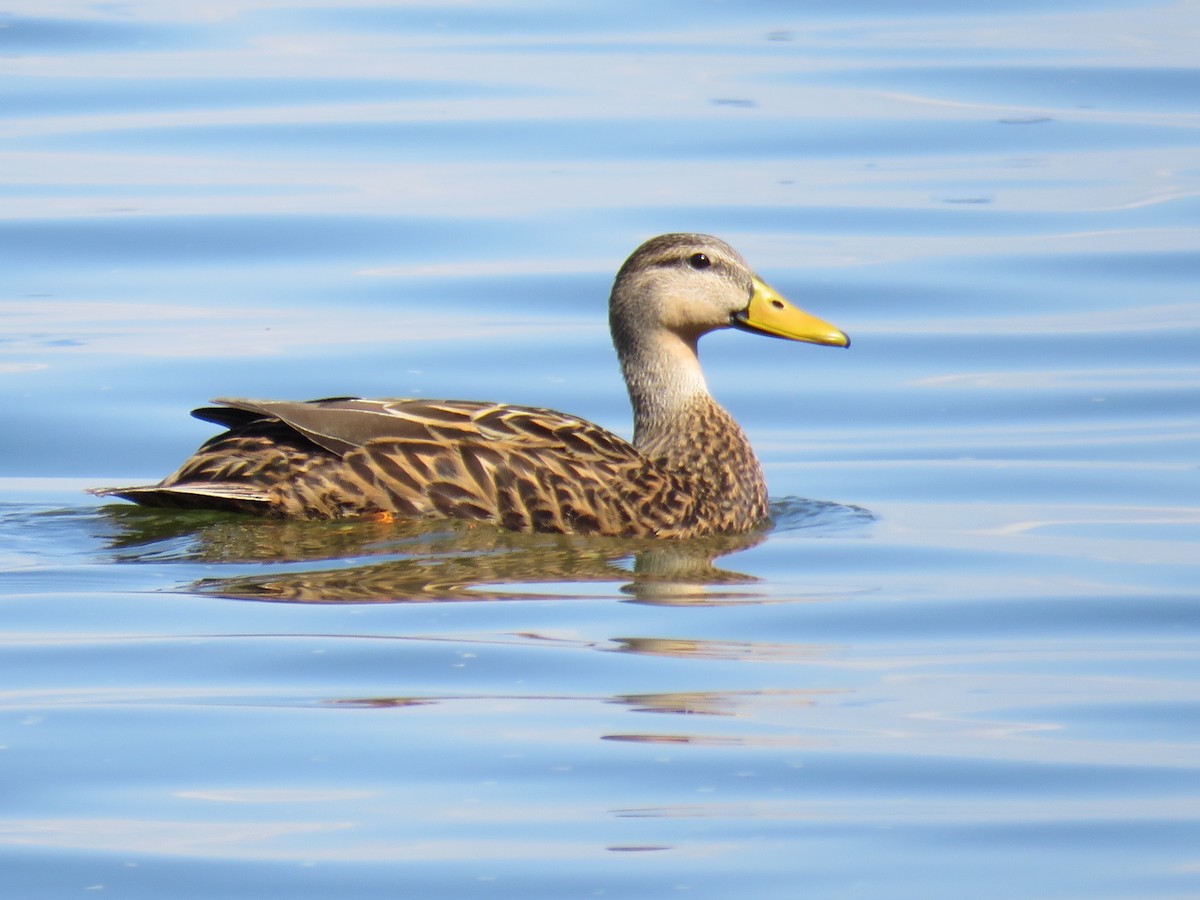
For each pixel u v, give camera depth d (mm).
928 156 25281
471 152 25203
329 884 8836
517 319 20406
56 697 11000
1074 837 9375
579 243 22281
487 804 9703
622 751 10297
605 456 14484
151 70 28062
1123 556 13992
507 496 14000
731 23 31438
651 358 15492
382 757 10211
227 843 9250
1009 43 30000
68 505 14945
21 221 22469
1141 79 28000
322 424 13859
